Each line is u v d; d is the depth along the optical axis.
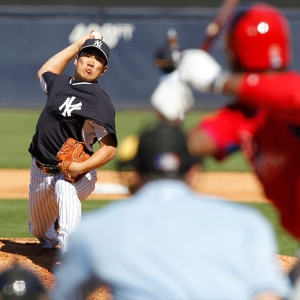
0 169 47.19
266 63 10.80
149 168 8.75
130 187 9.30
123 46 80.69
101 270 8.25
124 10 81.44
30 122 73.19
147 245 8.24
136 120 73.06
